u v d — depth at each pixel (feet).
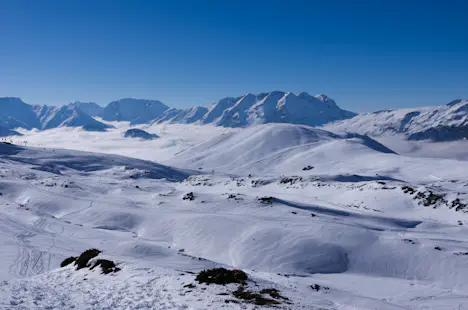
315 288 122.01
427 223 311.88
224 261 229.25
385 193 423.23
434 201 373.20
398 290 173.99
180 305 58.08
